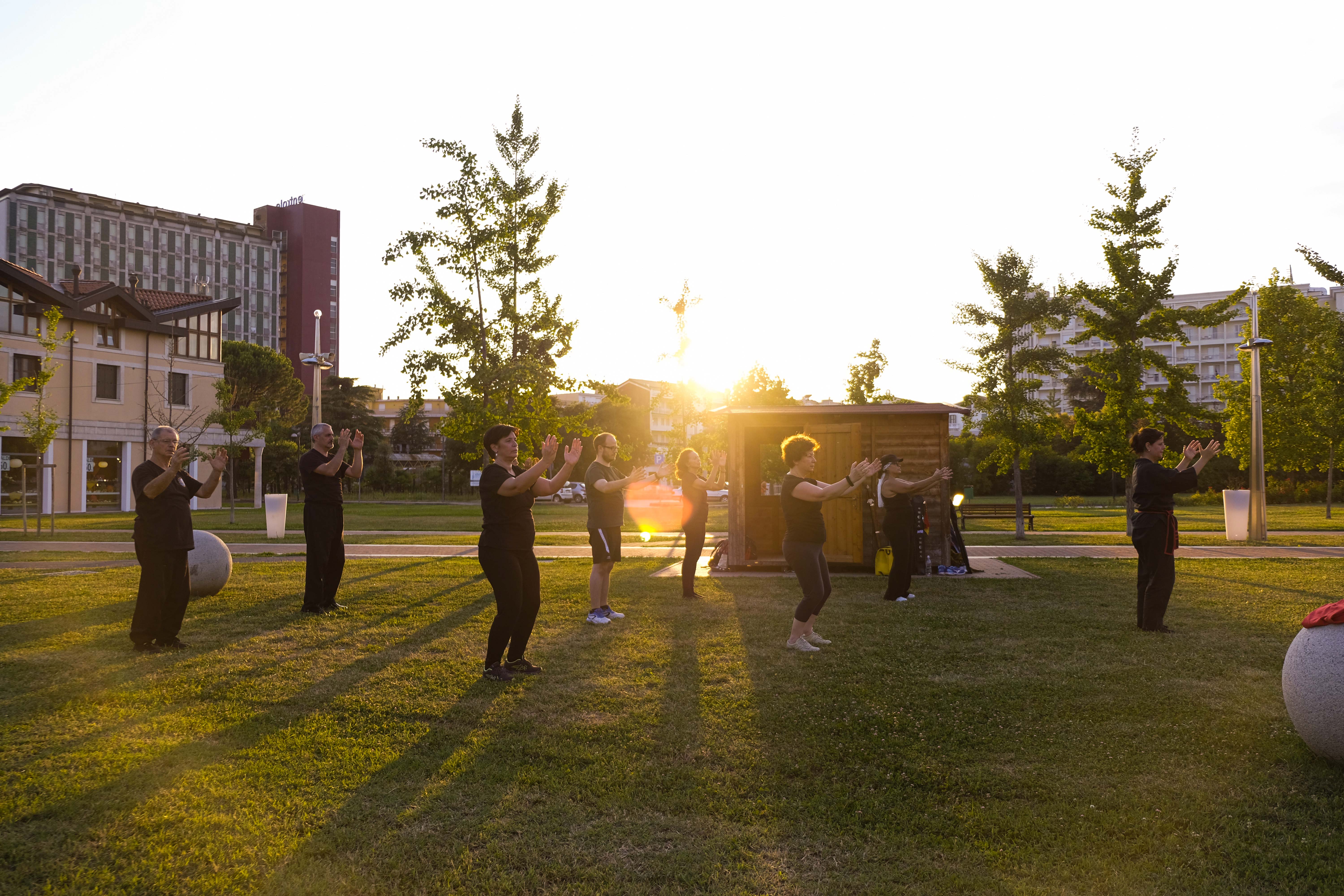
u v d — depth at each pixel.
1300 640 4.54
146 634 6.94
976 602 9.69
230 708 5.33
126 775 4.20
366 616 8.61
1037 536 21.39
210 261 96.25
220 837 3.55
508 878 3.25
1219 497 48.66
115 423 39.81
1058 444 62.19
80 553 16.31
